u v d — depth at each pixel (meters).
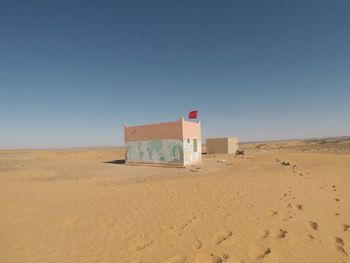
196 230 5.19
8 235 4.75
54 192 8.21
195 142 23.48
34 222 5.41
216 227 5.36
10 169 22.34
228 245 4.56
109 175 16.94
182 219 5.81
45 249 4.30
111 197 7.59
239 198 7.77
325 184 10.59
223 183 10.23
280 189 9.24
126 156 25.31
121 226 5.34
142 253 4.24
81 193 8.09
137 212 6.23
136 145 24.41
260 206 6.96
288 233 5.20
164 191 8.54
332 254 4.42
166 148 22.16
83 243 4.55
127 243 4.58
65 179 14.94
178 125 21.38
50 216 5.79
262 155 30.73
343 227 5.68
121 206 6.68
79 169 21.66
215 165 21.52
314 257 4.30
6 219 5.48
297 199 7.86
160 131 22.55
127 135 25.14
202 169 18.70
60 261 3.93
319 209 6.91
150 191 8.52
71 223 5.43
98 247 4.41
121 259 4.04
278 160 24.33
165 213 6.20
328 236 5.15
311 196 8.34
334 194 8.80
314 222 5.88
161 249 4.38
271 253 4.34
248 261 4.06
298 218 6.10
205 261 4.03
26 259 3.96
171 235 4.94
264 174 13.31
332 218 6.23
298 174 13.27
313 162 21.83
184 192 8.45
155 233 5.02
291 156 26.31
